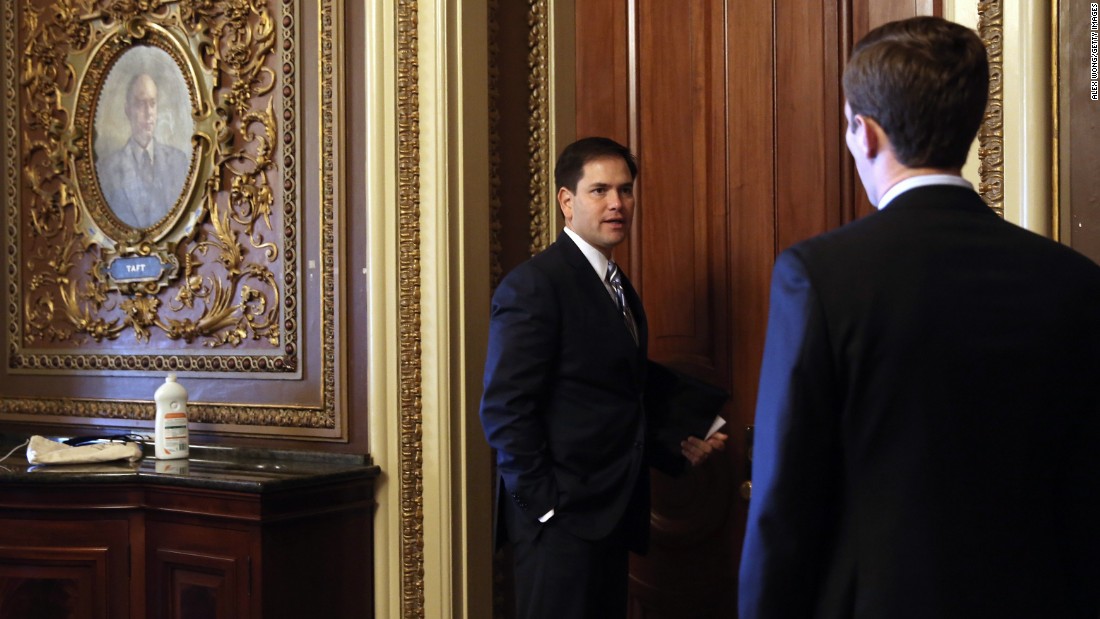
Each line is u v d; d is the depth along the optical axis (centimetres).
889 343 115
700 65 273
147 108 324
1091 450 118
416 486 272
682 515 274
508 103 286
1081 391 117
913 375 114
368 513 277
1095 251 201
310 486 257
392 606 274
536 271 228
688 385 242
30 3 351
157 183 322
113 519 269
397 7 273
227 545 253
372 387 276
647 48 282
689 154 275
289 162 294
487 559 275
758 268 263
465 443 269
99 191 336
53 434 343
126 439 314
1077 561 119
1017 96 206
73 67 340
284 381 296
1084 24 202
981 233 120
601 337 228
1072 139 203
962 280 116
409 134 272
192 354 314
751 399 264
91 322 336
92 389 337
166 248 318
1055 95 204
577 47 294
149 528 268
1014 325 115
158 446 292
